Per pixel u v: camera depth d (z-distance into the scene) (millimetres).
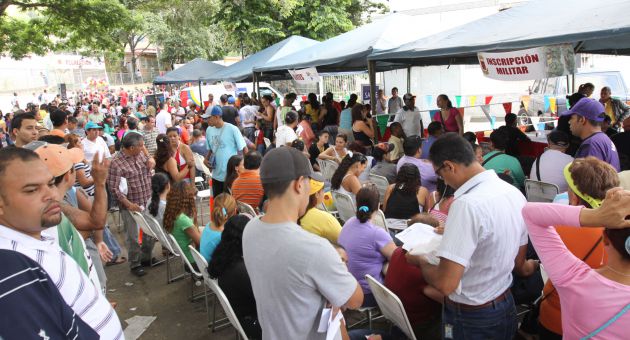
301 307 1609
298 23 20297
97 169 2471
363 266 3324
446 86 15586
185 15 29516
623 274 1513
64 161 2283
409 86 13133
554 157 4484
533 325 2627
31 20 13414
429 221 3129
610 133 6172
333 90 20438
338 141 6941
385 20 8688
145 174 5355
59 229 2109
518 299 3164
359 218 3389
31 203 1453
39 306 1240
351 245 3363
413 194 4359
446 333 2242
